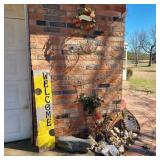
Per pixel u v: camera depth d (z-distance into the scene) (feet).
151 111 19.92
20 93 13.12
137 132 14.71
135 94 28.30
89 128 13.98
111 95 14.69
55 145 12.40
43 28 12.20
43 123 11.98
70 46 13.01
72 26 12.91
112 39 14.25
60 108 13.10
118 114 14.76
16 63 12.89
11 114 12.97
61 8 12.51
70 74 13.20
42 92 12.01
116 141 13.16
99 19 13.70
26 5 12.00
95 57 13.87
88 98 13.58
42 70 12.09
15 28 12.68
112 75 14.55
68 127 13.43
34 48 12.09
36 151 11.98
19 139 13.23
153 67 55.62
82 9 12.81
